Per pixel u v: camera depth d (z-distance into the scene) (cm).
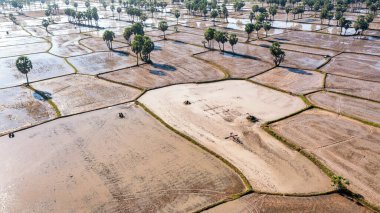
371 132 5216
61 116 5909
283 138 5044
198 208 3688
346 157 4572
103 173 4334
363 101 6362
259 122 5594
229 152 4756
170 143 5012
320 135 5156
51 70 8594
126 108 6250
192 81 7600
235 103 6375
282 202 3769
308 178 4181
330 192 3903
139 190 3997
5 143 5084
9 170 4434
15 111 6178
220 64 8894
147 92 6981
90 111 6119
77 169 4431
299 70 8281
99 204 3784
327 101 6397
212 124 5559
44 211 3700
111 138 5188
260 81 7556
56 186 4103
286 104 6300
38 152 4841
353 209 3644
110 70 8519
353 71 8125
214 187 4038
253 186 4041
